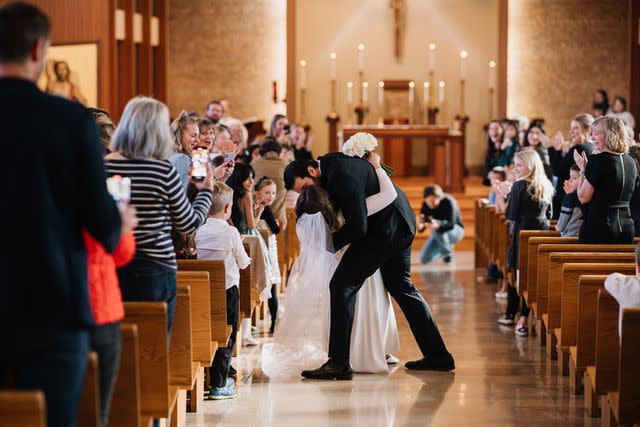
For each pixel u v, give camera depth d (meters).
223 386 6.55
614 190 7.10
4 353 3.07
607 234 7.12
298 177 6.97
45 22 3.19
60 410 3.12
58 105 3.17
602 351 5.16
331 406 6.33
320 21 21.27
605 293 5.12
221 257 6.34
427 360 7.39
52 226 3.11
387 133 17.52
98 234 3.23
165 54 19.17
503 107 20.75
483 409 6.26
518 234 9.00
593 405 6.06
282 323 7.43
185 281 5.57
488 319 9.81
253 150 11.58
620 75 20.89
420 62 21.31
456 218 14.25
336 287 6.98
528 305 7.88
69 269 3.15
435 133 17.44
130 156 4.51
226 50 20.83
